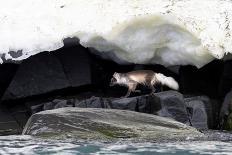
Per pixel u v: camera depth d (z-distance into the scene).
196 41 36.41
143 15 36.25
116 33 36.53
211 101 37.78
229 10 36.88
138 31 37.06
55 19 37.03
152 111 36.38
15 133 33.06
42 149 25.62
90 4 38.12
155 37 37.41
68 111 31.25
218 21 36.22
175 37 37.34
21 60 36.91
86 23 36.72
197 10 37.06
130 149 25.62
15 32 36.12
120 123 29.98
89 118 30.06
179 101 35.72
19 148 25.95
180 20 36.28
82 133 28.50
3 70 38.78
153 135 28.81
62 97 38.47
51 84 37.88
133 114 32.19
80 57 39.44
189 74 40.47
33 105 36.94
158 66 41.19
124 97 38.34
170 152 25.08
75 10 37.66
